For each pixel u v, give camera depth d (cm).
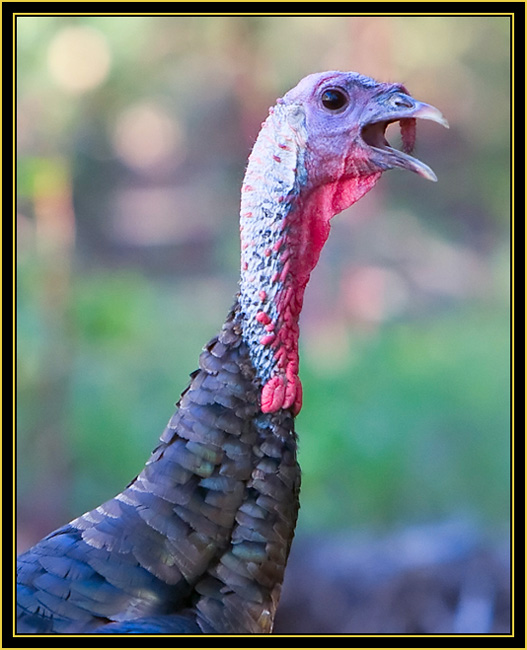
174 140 3238
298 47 2853
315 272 2525
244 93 2967
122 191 3180
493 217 3177
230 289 2791
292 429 684
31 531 1582
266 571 653
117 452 1756
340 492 1644
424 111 729
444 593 1360
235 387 668
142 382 1962
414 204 3192
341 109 732
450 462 1783
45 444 1623
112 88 2936
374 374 2094
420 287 2733
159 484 645
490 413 1950
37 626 610
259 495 657
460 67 3212
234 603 643
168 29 2873
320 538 1533
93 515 653
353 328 2430
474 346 2331
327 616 1351
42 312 1634
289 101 731
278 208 700
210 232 3144
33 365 1617
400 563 1404
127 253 3073
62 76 2583
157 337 2241
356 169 736
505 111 3247
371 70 2745
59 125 2616
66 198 1669
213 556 644
